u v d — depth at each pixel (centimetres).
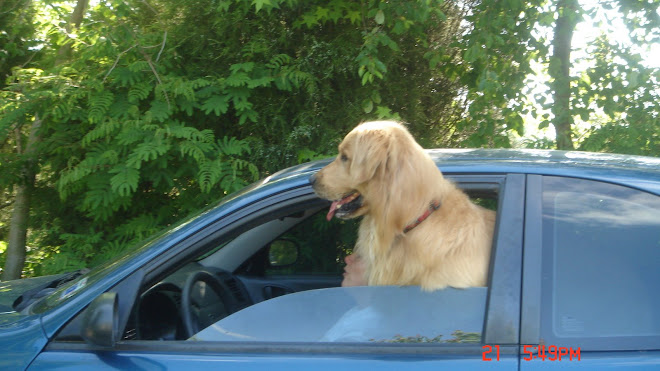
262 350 201
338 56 518
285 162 512
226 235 225
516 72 523
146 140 451
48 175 561
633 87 503
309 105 520
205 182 446
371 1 491
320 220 329
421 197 229
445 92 620
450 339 198
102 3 514
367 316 215
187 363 198
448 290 209
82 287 225
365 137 245
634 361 179
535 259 196
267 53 518
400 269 229
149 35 513
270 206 233
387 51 538
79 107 490
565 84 519
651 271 192
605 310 189
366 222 259
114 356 201
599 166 216
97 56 502
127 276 217
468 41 518
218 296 288
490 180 223
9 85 543
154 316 253
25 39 653
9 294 286
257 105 519
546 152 251
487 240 216
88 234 533
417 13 475
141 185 521
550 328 187
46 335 207
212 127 531
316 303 222
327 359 194
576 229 199
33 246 624
